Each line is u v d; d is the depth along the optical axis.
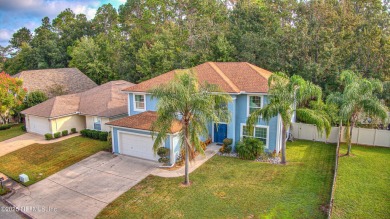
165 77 23.64
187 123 14.57
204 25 43.53
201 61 35.97
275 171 16.83
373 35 31.77
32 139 25.84
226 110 16.25
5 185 16.28
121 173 17.28
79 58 48.78
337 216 11.71
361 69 32.62
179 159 18.77
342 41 32.66
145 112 22.17
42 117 26.50
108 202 13.87
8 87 29.33
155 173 17.08
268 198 13.55
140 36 50.31
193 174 16.72
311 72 30.00
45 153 21.64
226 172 16.89
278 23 39.31
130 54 47.78
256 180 15.66
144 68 42.16
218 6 54.72
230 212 12.45
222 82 20.73
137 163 18.80
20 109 32.09
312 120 16.86
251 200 13.42
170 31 46.03
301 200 13.25
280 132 20.36
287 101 16.66
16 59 60.94
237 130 21.17
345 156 19.17
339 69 30.98
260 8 40.12
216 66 24.34
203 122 13.98
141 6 61.72
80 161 19.58
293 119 24.05
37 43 61.62
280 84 16.91
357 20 33.50
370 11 38.06
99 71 47.53
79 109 28.17
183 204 13.30
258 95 19.92
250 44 34.25
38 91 33.56
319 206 12.66
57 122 26.25
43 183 16.36
